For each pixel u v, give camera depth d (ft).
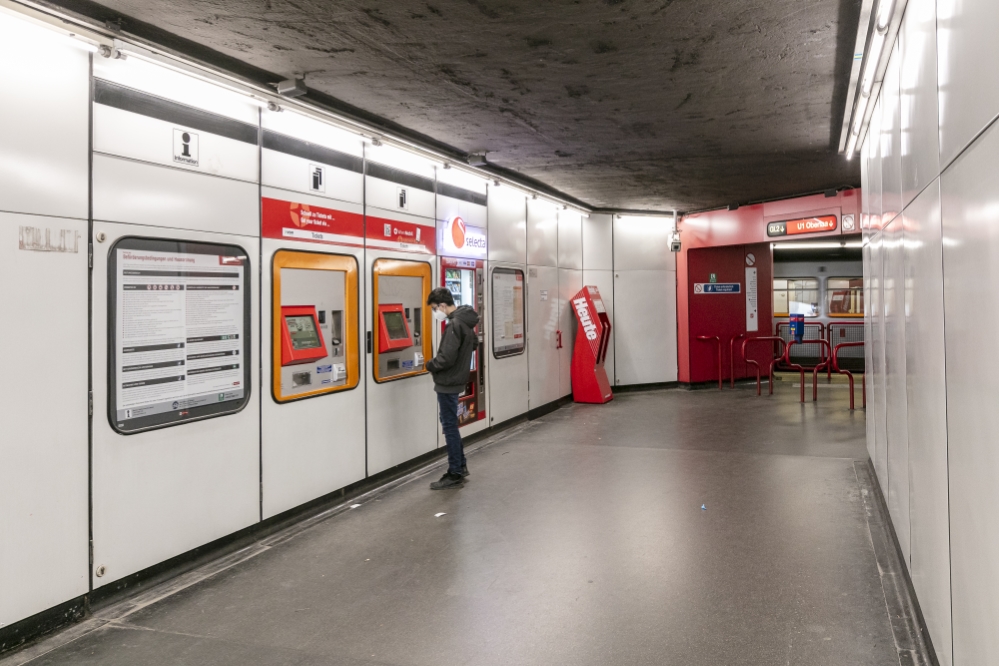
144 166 12.70
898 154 12.20
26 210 10.68
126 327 12.38
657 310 40.83
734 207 37.47
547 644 10.62
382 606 12.11
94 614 11.82
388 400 20.56
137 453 12.62
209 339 14.17
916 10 9.90
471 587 12.86
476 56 14.11
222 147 14.52
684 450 24.25
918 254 10.10
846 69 15.28
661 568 13.57
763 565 13.58
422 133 20.72
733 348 42.86
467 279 25.64
